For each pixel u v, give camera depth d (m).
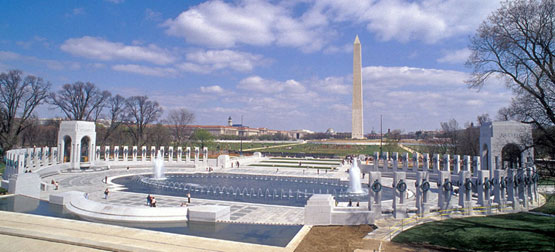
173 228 22.25
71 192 30.70
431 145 82.19
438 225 20.69
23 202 30.52
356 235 19.36
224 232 21.23
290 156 100.62
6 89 61.97
